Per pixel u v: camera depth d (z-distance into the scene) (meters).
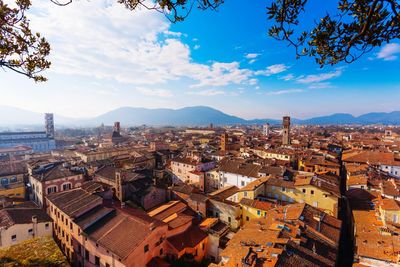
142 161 101.81
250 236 35.06
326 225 38.38
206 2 9.19
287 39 9.41
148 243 36.44
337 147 136.62
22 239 43.28
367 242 36.25
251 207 50.81
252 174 70.19
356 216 46.94
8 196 65.75
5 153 143.88
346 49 8.77
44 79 11.73
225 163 80.38
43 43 11.12
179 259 39.75
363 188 61.56
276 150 113.56
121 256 32.62
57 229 47.66
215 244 44.75
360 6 8.03
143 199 55.00
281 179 61.47
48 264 19.73
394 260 30.83
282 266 25.14
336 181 65.38
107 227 38.94
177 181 87.19
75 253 41.38
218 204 53.59
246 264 26.17
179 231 44.00
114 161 100.94
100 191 52.50
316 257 28.55
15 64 10.77
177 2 8.91
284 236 32.59
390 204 44.50
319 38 8.84
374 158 92.06
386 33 7.92
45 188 61.69
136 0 9.17
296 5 8.63
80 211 42.19
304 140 169.62
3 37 10.19
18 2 9.97
